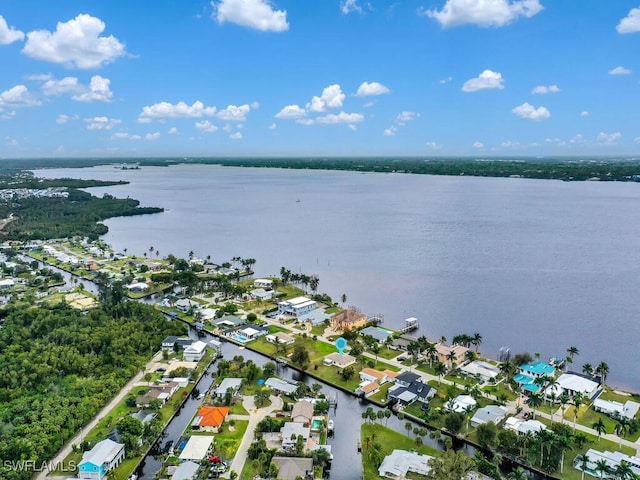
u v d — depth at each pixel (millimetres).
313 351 173500
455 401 133250
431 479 104188
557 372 157875
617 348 180125
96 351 167750
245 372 153000
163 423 126688
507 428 121562
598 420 128000
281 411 131375
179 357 169625
